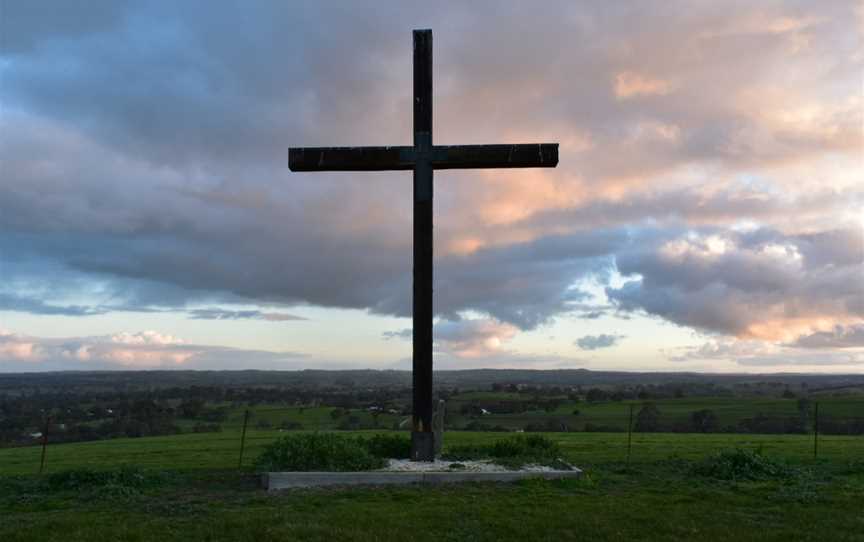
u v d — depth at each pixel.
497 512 9.31
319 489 11.19
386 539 8.12
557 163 13.52
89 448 22.98
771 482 11.81
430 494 10.61
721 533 8.38
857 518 9.05
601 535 8.33
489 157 13.41
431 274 13.27
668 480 12.02
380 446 13.57
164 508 10.11
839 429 26.73
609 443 19.91
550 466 12.56
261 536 8.27
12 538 8.38
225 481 12.32
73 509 10.27
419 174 13.49
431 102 13.60
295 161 13.64
